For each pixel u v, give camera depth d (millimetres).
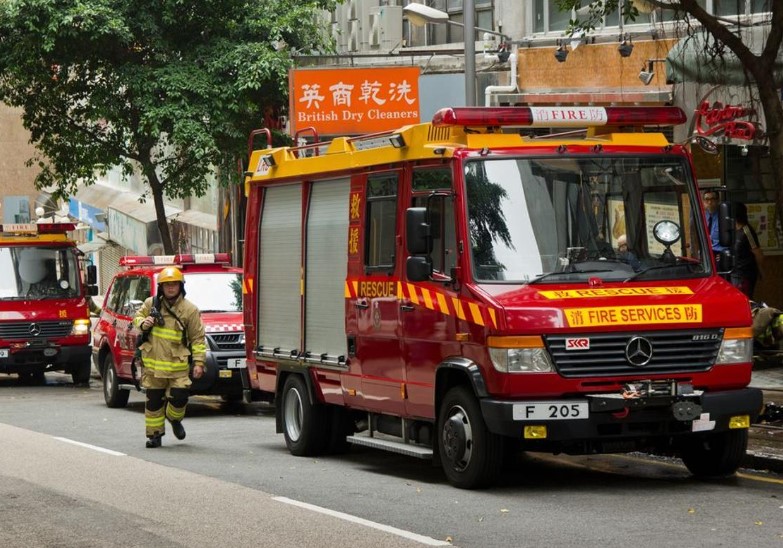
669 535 8844
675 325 10695
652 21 22172
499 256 10984
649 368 10664
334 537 8891
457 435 11086
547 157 11266
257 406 20859
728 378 10914
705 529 9055
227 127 26812
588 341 10523
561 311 10500
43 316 25953
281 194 14797
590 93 23297
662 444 11219
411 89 24766
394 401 12188
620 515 9680
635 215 11289
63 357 26094
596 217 11211
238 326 18578
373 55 24875
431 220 11453
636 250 11227
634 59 22859
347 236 13164
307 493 11047
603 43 23266
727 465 11438
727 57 17672
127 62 27094
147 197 46219
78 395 23953
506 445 11102
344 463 13375
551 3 24203
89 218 51531
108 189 52312
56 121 28828
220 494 10891
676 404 10594
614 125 11906
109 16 26359
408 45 27422
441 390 11461
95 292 26938
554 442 10945
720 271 11570
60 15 26078
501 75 24875
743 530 9008
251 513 9922
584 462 13094
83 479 11953
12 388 26094
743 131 18250
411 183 11938
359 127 24766
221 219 36812
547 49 24125
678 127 21031
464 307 10914
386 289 12258
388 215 12344
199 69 26766
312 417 13820
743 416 11000
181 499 10672
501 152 11227
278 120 28203
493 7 25312
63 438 15789
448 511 9992
